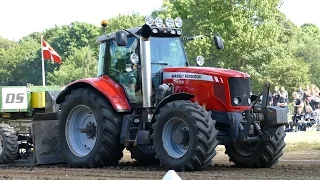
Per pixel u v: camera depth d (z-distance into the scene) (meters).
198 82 12.25
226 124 12.02
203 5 36.69
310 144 18.11
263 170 11.77
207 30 36.62
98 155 12.73
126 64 12.97
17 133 14.52
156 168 12.45
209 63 37.06
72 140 13.43
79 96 13.17
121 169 12.37
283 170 11.68
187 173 11.05
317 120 27.12
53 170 12.52
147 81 12.45
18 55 77.44
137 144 12.35
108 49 13.38
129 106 12.80
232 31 36.25
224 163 13.94
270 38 36.97
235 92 12.03
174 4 45.50
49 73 70.31
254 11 36.91
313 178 9.95
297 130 26.81
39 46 81.06
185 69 12.45
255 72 37.34
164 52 13.02
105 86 12.97
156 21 12.98
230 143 12.34
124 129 12.64
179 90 12.45
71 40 85.88
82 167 13.08
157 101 12.42
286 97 26.42
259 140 11.93
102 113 12.71
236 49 36.38
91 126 13.16
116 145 12.74
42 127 13.86
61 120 13.52
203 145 11.19
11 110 14.84
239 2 36.62
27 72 76.75
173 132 11.78
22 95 14.95
